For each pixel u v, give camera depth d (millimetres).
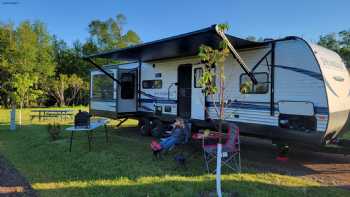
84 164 5801
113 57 9648
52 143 7977
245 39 6109
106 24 36312
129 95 10562
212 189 4371
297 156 6871
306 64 5754
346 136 7684
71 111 17594
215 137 5699
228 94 7355
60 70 35625
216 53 4086
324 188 4590
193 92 8344
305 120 5770
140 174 5125
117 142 8312
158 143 6449
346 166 6000
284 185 4672
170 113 9203
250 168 5684
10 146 7867
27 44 30781
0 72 29000
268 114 6461
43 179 4918
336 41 28875
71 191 4363
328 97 5434
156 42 6727
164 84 9422
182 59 8727
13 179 4949
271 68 6371
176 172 5262
